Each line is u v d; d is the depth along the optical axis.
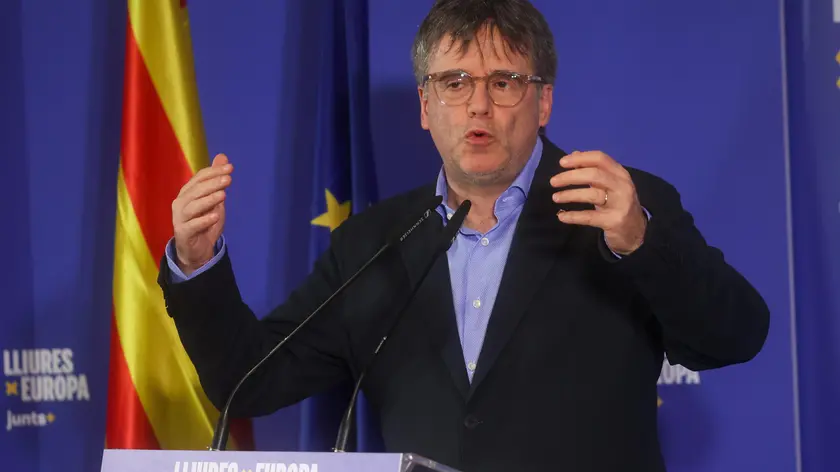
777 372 4.85
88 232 5.17
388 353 3.71
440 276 3.71
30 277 5.15
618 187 2.98
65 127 5.20
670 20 5.00
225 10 5.25
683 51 4.99
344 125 5.15
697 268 3.15
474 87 3.60
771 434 4.84
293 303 4.07
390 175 5.03
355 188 4.92
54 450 5.09
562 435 3.38
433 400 3.55
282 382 3.85
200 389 4.72
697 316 3.21
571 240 3.65
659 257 3.07
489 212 3.87
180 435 4.71
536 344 3.48
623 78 5.00
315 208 5.04
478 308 3.69
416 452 3.53
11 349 5.11
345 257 4.05
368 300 3.86
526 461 3.37
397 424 3.62
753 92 4.94
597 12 5.03
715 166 4.95
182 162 4.71
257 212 5.20
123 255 4.70
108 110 5.21
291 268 5.18
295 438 5.16
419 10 5.04
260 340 3.77
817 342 4.89
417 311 3.70
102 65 5.23
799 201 4.95
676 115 4.98
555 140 5.02
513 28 3.63
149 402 4.66
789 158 4.94
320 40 5.19
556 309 3.52
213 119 5.21
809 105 4.96
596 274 3.56
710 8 4.98
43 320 5.13
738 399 4.87
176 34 4.77
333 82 5.11
